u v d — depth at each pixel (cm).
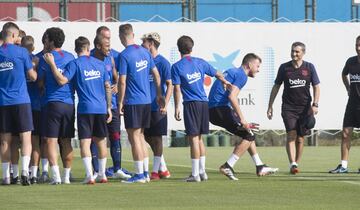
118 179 2938
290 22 4781
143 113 2786
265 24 4766
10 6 5075
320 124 4791
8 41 2711
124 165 3581
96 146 2841
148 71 2797
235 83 2884
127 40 2797
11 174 2861
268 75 4756
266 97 4744
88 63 2730
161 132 2944
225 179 2908
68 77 2697
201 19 4978
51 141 2733
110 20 4938
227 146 4853
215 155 4181
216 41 4741
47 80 2722
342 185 2688
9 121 2703
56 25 4562
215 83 2962
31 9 4659
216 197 2378
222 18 4994
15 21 4538
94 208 2150
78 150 4453
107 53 2820
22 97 2694
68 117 2738
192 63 2823
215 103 2936
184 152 4369
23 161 2688
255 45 4766
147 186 2670
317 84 3291
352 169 3394
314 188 2603
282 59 4781
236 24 4753
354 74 3244
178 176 3055
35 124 2858
